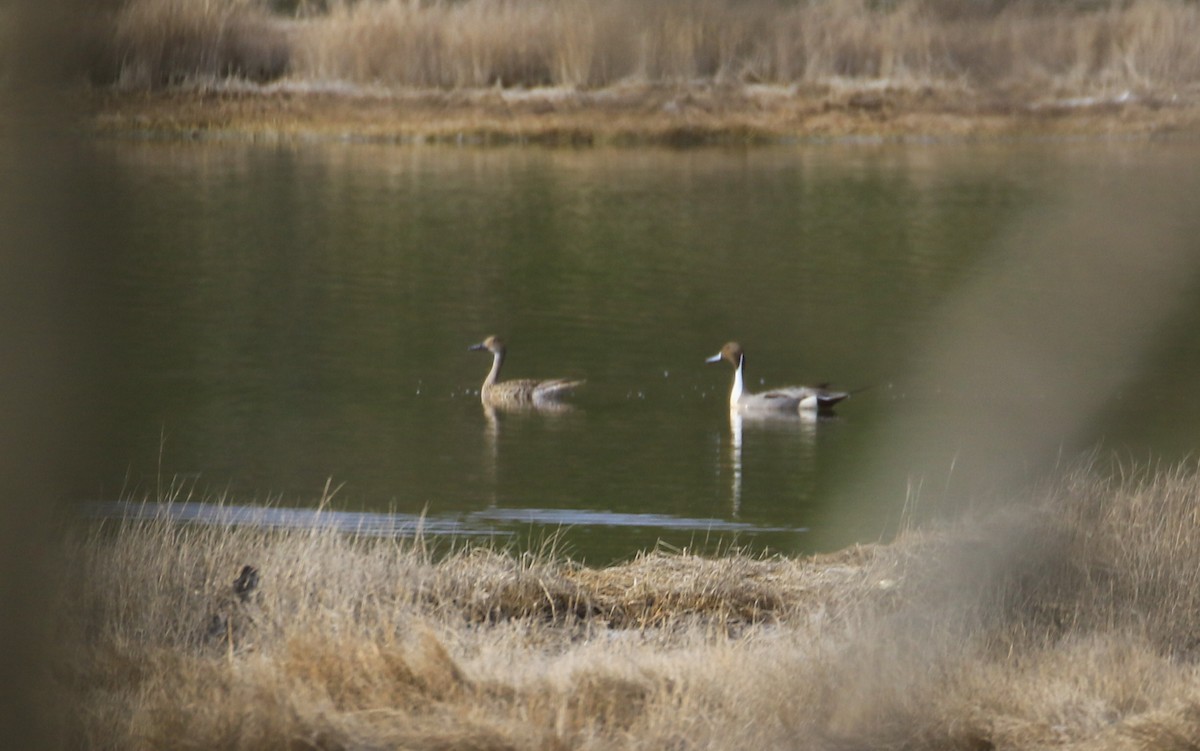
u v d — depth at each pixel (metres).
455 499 15.57
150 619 9.03
